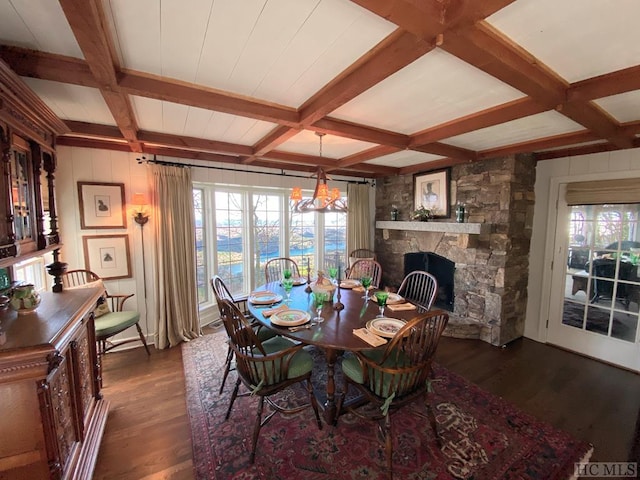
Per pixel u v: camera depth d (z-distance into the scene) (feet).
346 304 8.47
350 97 5.38
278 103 6.28
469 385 8.56
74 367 5.36
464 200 12.22
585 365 9.82
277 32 3.96
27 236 5.50
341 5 3.44
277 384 6.23
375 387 6.01
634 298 9.46
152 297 11.21
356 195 16.33
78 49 4.42
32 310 5.27
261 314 7.56
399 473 5.57
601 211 10.13
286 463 5.79
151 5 3.40
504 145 10.07
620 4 3.34
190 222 11.47
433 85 5.50
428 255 14.24
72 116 7.38
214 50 4.37
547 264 11.41
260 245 14.60
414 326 5.57
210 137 9.26
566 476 5.56
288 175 14.29
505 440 6.42
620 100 5.92
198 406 7.52
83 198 9.91
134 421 6.99
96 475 5.56
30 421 4.17
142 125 8.02
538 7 3.43
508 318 11.40
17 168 5.22
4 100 4.49
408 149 9.33
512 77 4.59
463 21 3.31
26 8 3.50
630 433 6.68
